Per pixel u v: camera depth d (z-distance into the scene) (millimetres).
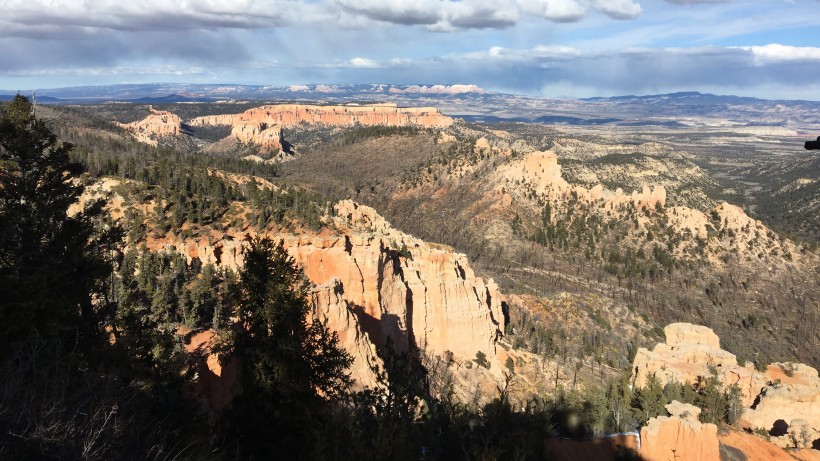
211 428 29641
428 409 43562
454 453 36625
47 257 33531
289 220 89812
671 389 76812
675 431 59781
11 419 16672
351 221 107562
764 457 62469
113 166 109062
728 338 139250
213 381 38250
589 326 119062
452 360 78875
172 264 63594
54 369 21203
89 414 18312
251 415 28531
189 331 45469
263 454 27953
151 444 20938
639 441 60188
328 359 32344
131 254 63781
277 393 28953
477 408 54625
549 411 65188
